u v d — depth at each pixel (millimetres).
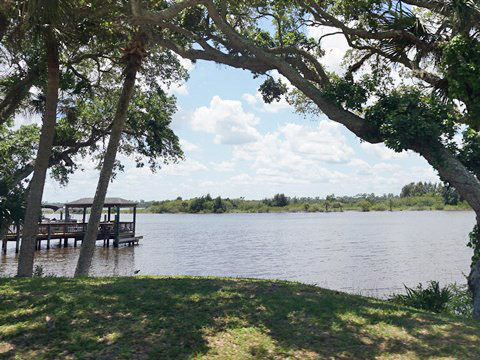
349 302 8672
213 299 8266
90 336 6246
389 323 7422
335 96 13141
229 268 32625
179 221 154250
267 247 50906
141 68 16406
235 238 65875
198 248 49250
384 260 36938
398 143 11516
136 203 51062
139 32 15703
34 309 7281
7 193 13938
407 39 13961
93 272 29438
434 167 11859
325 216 194500
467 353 6207
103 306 7516
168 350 5969
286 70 14055
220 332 6680
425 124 11234
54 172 29984
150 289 8953
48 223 42969
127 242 49969
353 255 41312
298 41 18391
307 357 5961
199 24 17641
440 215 170000
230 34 14227
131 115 26391
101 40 16578
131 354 5781
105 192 15828
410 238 61594
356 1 14328
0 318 6863
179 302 7953
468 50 11188
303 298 8641
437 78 13531
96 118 26297
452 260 36562
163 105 27250
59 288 8766
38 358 5547
